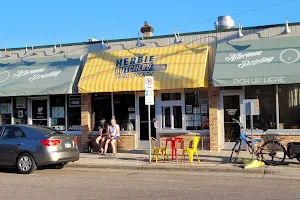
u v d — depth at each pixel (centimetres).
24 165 1287
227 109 1714
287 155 1348
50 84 1852
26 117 2022
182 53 1723
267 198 862
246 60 1606
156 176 1212
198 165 1350
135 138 1834
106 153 1762
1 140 1323
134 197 891
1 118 2058
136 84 1725
